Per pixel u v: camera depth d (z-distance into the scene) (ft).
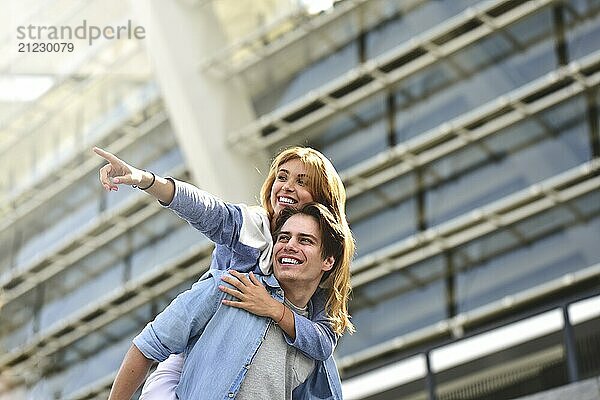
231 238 13.30
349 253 13.75
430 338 65.26
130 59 70.23
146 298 76.84
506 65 60.70
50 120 75.46
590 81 58.29
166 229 74.69
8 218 80.74
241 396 12.71
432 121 63.52
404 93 64.90
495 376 50.88
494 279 63.10
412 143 64.08
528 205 61.62
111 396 12.94
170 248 74.23
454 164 64.18
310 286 13.47
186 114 67.15
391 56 63.46
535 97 60.13
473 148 63.41
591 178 59.21
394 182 66.69
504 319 63.05
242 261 13.37
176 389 13.01
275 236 13.65
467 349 52.37
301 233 13.38
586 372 37.93
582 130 59.26
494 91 60.95
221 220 13.20
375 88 65.72
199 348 12.87
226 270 13.32
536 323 49.90
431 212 64.90
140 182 12.60
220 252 13.60
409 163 65.41
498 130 62.34
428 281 65.72
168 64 66.80
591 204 59.98
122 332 78.28
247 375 12.78
